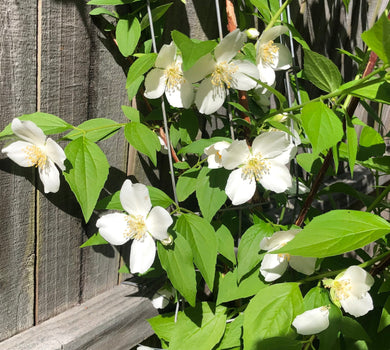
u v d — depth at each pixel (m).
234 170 0.25
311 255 0.19
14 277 0.25
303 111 0.21
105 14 0.26
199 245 0.24
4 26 0.22
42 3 0.23
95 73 0.27
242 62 0.25
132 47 0.26
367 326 0.28
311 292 0.23
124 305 0.30
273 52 0.28
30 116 0.23
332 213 0.20
